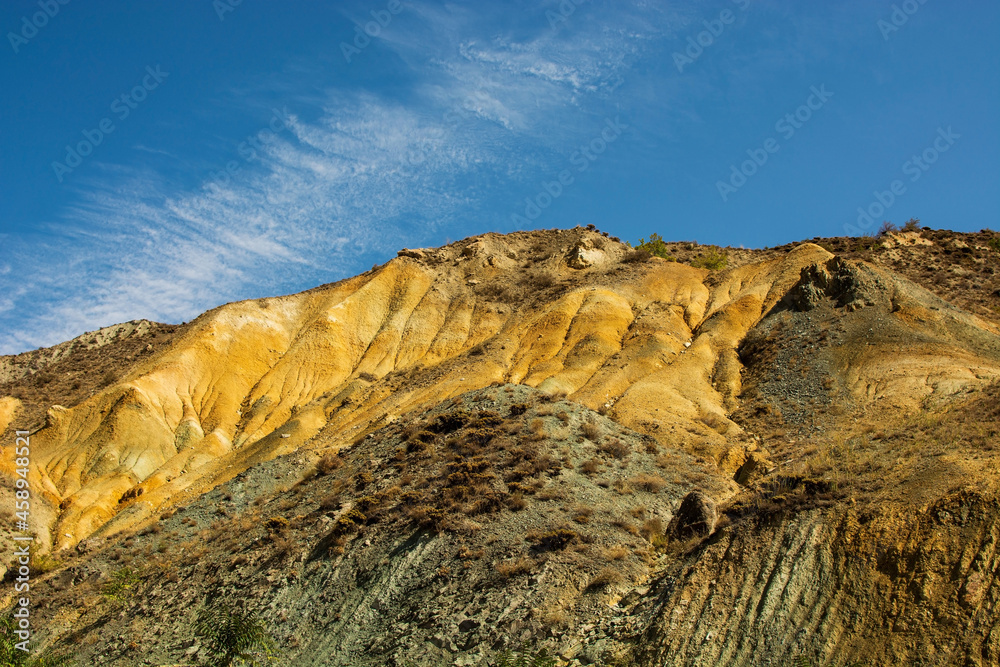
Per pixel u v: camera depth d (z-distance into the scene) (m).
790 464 31.23
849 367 45.25
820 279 55.34
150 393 61.31
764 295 59.62
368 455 37.72
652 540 27.52
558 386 48.91
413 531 29.12
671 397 45.62
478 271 82.06
